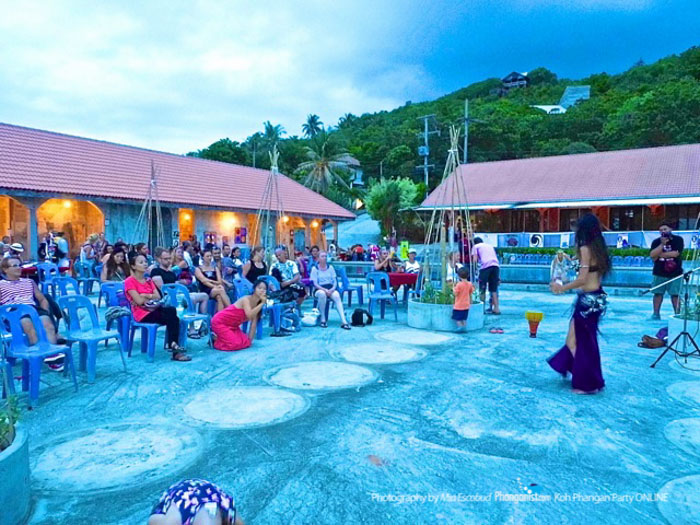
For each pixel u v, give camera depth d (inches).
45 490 130.8
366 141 3058.6
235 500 125.7
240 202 1037.2
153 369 249.3
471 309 358.0
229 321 294.5
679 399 203.2
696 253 378.0
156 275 347.3
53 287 426.6
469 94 5536.4
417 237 1835.6
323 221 1338.6
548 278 683.4
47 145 876.6
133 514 120.3
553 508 122.9
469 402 199.9
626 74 3996.1
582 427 173.8
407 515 119.7
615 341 319.3
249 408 192.1
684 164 1085.8
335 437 165.0
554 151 2298.2
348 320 408.5
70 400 201.5
